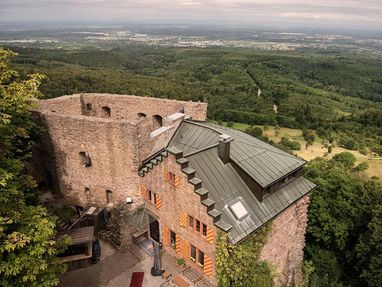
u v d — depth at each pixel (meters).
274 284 26.91
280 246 26.50
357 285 34.03
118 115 38.56
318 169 42.47
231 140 24.36
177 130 30.36
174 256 26.73
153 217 27.56
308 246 38.12
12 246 15.18
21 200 18.56
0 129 19.31
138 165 28.09
